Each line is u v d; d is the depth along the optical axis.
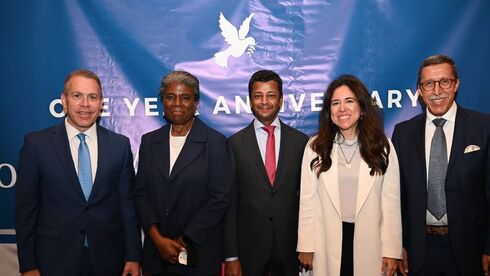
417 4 2.55
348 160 2.01
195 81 2.06
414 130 2.07
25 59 2.54
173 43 2.56
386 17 2.56
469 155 1.93
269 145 2.15
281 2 2.57
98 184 1.93
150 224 1.96
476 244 1.96
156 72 2.57
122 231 2.04
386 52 2.56
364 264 1.93
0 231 2.58
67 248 1.87
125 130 2.58
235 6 2.57
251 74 2.58
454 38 2.54
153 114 2.58
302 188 2.05
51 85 2.55
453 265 1.98
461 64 2.54
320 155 2.00
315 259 2.00
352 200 1.96
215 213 1.98
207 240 2.01
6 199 2.58
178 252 1.91
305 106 2.60
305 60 2.58
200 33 2.57
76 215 1.88
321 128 2.07
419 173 1.99
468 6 2.53
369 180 1.95
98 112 1.94
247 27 2.57
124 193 2.03
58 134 1.94
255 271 2.06
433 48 2.55
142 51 2.56
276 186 2.07
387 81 2.57
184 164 1.99
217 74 2.58
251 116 2.59
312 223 2.01
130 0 2.55
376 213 1.96
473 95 2.55
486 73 2.55
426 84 1.98
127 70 2.57
